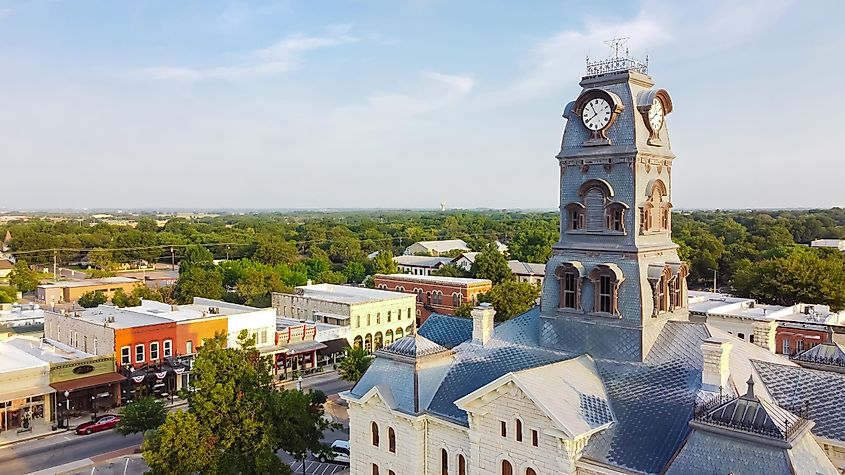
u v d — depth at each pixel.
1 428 71.94
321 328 108.44
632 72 41.25
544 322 44.53
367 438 47.09
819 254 172.50
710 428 31.16
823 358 44.16
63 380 77.38
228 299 143.38
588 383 39.06
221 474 46.59
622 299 40.72
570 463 35.34
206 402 48.12
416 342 46.75
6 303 143.38
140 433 71.69
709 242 183.75
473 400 39.47
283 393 52.38
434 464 43.56
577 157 42.69
